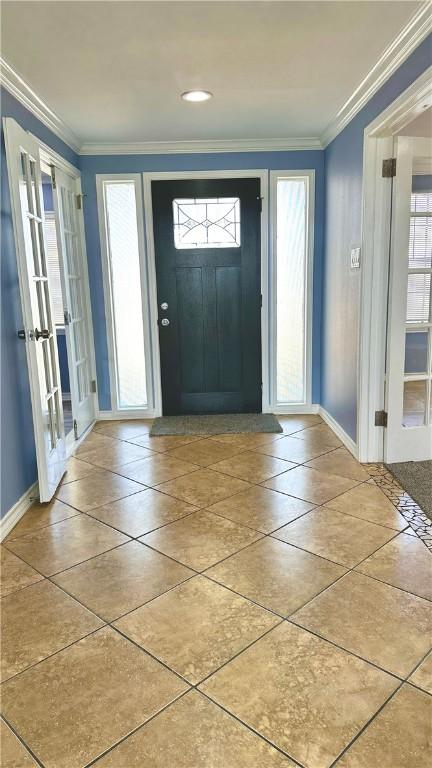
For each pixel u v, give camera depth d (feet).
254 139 13.41
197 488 9.87
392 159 9.66
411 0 6.70
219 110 11.03
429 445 10.89
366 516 8.47
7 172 8.72
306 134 13.08
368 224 9.96
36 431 8.93
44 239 9.93
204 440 12.85
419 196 9.97
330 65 8.79
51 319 9.98
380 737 4.40
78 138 12.89
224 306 14.55
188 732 4.49
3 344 8.48
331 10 6.93
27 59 8.29
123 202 14.14
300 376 15.14
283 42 7.93
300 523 8.29
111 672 5.22
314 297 14.42
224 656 5.39
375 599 6.27
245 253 14.26
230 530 8.13
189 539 7.89
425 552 7.33
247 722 4.57
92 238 14.06
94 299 14.37
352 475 10.27
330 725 4.52
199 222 14.15
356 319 10.85
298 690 4.91
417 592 6.39
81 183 13.76
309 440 12.62
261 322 14.62
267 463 11.11
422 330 10.44
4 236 8.58
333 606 6.16
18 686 5.08
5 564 7.33
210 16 7.06
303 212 14.21
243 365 14.89
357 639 5.58
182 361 14.85
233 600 6.33
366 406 10.69
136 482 10.28
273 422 14.16
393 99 8.49
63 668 5.29
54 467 9.82
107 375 14.82
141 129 12.29
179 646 5.56
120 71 8.85
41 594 6.59
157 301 14.48
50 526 8.47
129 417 15.07
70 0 6.54
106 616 6.11
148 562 7.28
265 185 13.89
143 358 15.01
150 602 6.35
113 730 4.54
